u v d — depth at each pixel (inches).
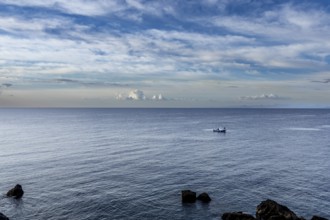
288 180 2073.1
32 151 3262.8
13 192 1728.6
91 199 1675.7
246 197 1726.1
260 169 2406.5
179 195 1752.0
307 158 2903.5
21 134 5157.5
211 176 2177.7
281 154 3139.8
